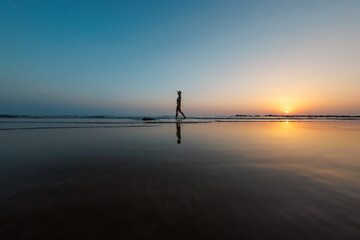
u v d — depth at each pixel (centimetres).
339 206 174
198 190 206
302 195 197
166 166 297
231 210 165
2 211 157
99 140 548
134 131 810
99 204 172
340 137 673
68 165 295
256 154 388
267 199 186
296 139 612
